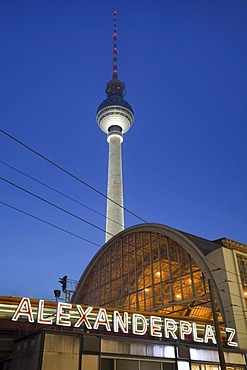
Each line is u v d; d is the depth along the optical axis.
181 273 49.53
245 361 34.81
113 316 29.78
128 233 63.53
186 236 50.66
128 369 25.91
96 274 69.69
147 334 32.56
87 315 28.14
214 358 31.95
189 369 29.36
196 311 51.03
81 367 23.39
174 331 31.36
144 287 54.94
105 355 25.12
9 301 27.33
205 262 45.81
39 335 23.23
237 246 47.72
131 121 184.88
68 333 24.08
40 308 26.55
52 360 22.44
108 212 135.38
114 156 159.38
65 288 39.47
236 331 38.41
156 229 56.72
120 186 143.75
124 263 62.38
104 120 181.00
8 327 28.86
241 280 44.09
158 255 54.88
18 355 24.83
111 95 195.62
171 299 49.28
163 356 28.33
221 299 41.81
